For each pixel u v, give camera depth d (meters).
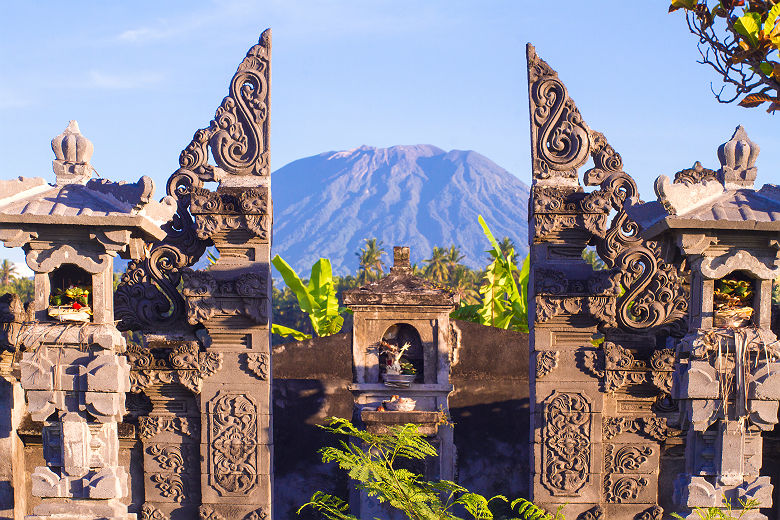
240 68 9.11
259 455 9.02
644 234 7.08
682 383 6.63
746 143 6.87
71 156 7.55
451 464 9.79
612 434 9.09
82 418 7.07
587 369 9.10
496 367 11.29
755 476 6.52
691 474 6.67
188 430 9.09
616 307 9.20
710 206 6.57
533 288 9.15
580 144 9.14
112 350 7.12
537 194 9.11
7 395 8.75
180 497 9.11
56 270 7.46
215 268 9.04
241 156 9.07
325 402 11.04
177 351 8.93
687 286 9.16
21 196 7.19
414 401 9.85
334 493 10.77
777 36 6.18
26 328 7.08
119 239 7.02
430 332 10.16
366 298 10.05
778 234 6.48
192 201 8.93
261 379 9.03
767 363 6.43
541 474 9.12
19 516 8.78
